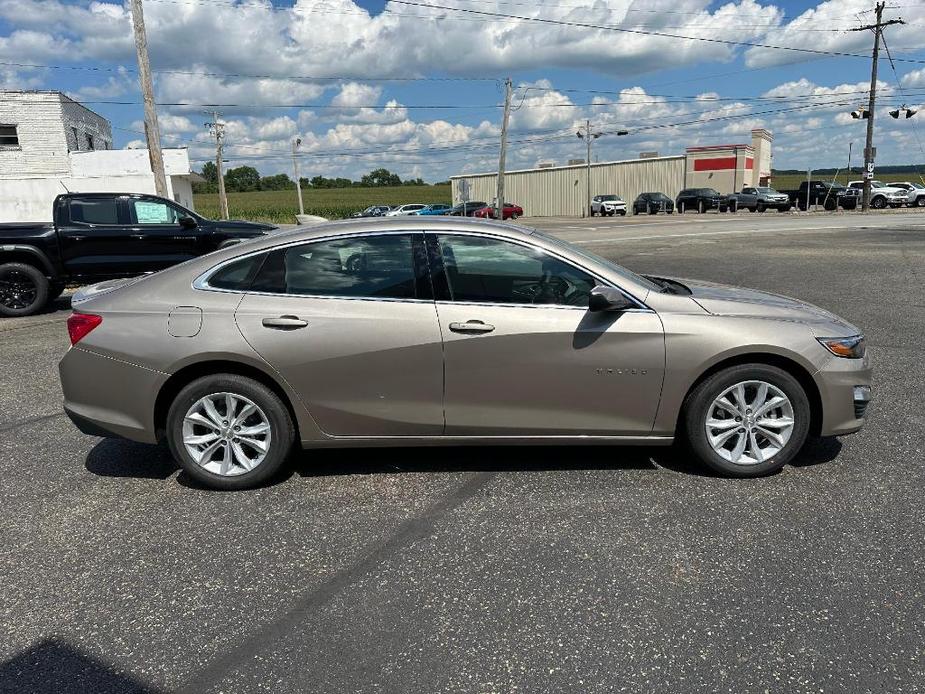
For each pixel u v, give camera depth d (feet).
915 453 14.15
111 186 103.96
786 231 79.71
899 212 121.39
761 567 10.05
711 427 12.85
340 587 9.82
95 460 14.73
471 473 13.57
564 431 12.78
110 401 12.75
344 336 12.39
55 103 101.96
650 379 12.50
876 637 8.48
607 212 166.09
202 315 12.51
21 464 14.55
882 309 30.25
